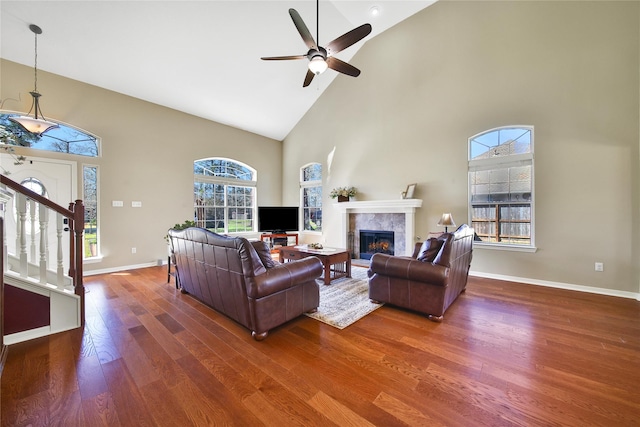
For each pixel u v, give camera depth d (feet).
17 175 12.19
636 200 10.32
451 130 14.42
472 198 14.03
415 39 15.58
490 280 13.03
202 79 15.15
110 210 14.76
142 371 5.79
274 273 7.38
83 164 13.96
